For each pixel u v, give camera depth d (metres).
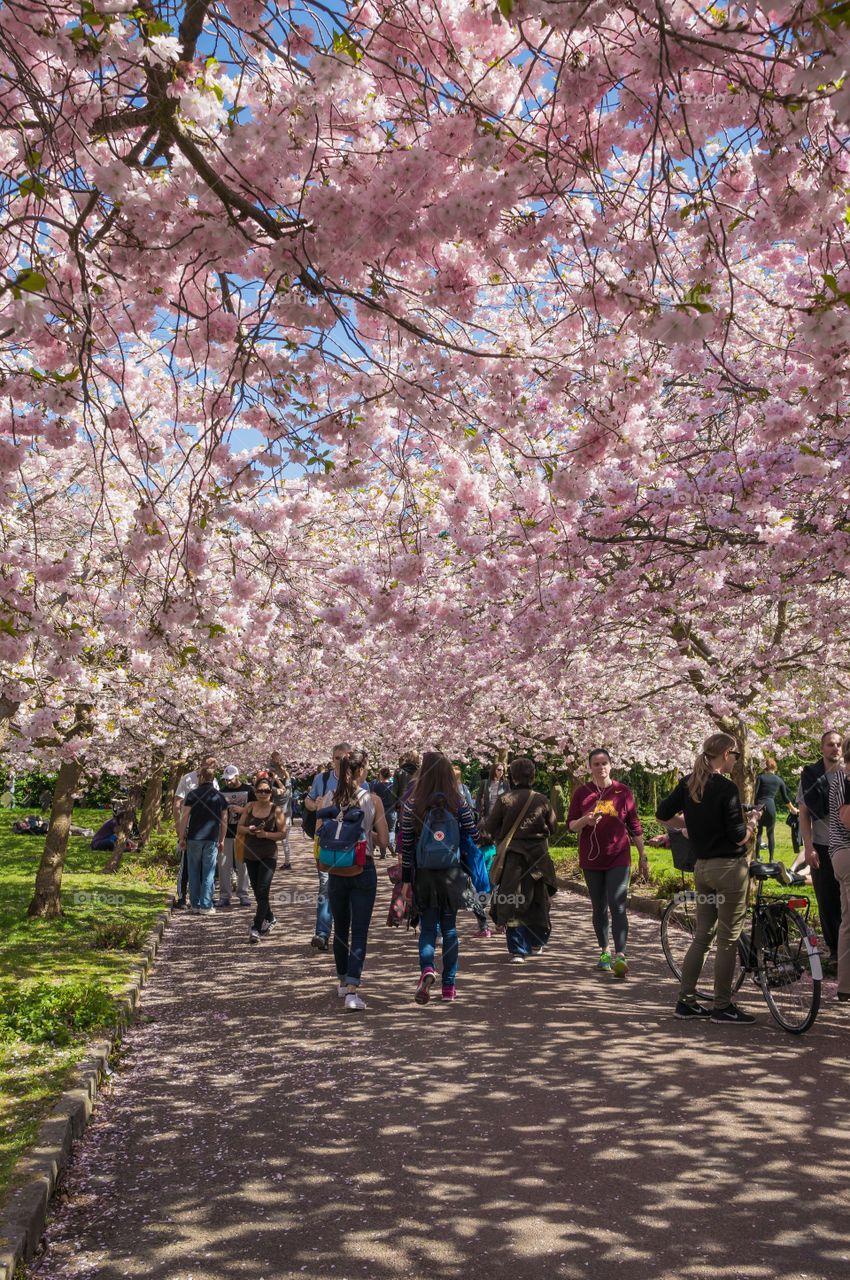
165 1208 4.09
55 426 5.12
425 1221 3.92
